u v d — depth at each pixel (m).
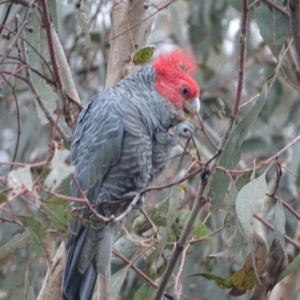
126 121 7.22
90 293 6.95
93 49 12.32
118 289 7.66
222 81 12.55
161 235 7.88
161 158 7.58
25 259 10.55
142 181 7.35
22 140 11.10
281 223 7.23
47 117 7.21
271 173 11.38
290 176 10.79
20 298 7.34
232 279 7.36
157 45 13.18
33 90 7.17
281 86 11.90
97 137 7.16
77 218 5.70
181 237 6.62
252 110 7.08
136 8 8.38
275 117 13.12
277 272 7.21
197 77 12.38
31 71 7.57
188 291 10.22
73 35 12.34
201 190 6.44
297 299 9.80
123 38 8.38
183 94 7.78
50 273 7.71
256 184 6.82
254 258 6.91
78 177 7.08
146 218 7.90
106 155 7.13
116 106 7.28
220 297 10.30
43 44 7.83
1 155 12.48
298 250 9.26
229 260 7.21
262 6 7.38
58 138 10.04
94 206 6.83
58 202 5.52
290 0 6.76
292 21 6.84
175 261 6.71
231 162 7.05
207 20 11.99
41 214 5.95
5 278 11.07
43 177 5.68
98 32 11.78
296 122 12.15
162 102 7.67
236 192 7.08
